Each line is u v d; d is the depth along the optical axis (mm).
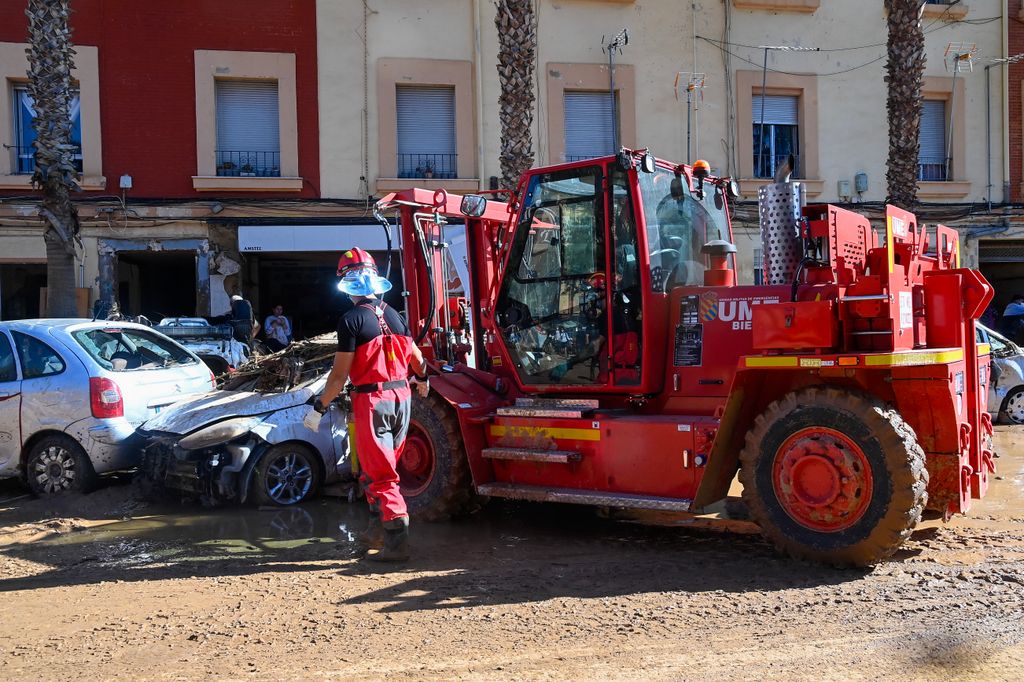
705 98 17156
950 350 4906
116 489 7547
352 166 16281
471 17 16516
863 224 5445
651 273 5680
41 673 3605
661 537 5840
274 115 16344
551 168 6055
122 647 3896
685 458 5230
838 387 4812
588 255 5945
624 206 5746
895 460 4500
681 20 17062
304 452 7301
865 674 3361
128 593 4793
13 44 15422
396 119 16406
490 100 16594
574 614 4156
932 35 18031
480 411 6211
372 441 5199
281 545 5848
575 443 5746
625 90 16844
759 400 5305
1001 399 10953
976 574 4605
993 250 18844
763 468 4953
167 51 15805
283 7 16062
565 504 7020
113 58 15688
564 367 6086
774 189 5379
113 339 8195
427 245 6984
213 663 3650
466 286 7820
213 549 5777
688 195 6324
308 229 15969
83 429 7410
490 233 6930
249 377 7969
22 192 15594
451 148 16750
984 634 3748
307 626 4098
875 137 17781
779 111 17641
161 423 7371
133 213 15789
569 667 3502
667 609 4191
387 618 4180
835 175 17656
